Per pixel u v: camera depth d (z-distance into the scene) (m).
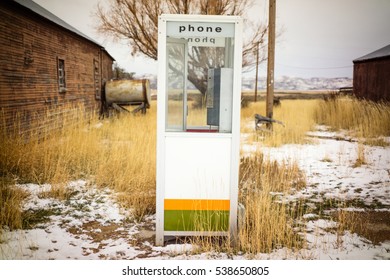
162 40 4.31
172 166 4.47
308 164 9.09
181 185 4.50
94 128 11.79
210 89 4.82
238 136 4.45
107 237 4.89
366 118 14.18
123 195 6.25
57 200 6.25
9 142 7.95
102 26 21.77
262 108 22.06
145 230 5.10
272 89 14.02
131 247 4.58
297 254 4.37
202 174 4.48
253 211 5.07
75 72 15.74
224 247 4.52
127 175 6.96
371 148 11.01
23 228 5.13
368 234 5.01
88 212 5.76
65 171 7.56
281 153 10.26
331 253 4.42
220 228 4.56
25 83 10.68
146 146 8.70
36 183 7.05
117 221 5.43
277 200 6.34
